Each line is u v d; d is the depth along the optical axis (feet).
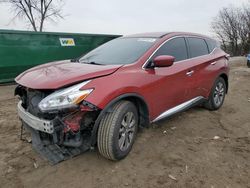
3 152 12.29
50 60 30.17
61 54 31.04
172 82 13.74
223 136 14.66
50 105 9.63
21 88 12.17
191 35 16.67
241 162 11.86
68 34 31.01
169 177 10.59
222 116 18.12
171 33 15.11
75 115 10.10
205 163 11.69
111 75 10.86
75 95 9.63
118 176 10.58
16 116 17.31
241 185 10.20
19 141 13.41
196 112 18.60
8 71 27.20
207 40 18.42
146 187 9.98
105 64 12.32
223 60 19.15
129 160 11.71
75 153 10.94
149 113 12.51
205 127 15.89
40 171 10.84
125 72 11.42
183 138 14.20
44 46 29.19
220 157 12.26
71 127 10.05
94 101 9.84
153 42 13.65
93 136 10.44
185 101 15.38
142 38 14.47
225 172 11.03
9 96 23.53
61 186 9.96
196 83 15.97
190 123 16.43
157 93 12.76
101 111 10.12
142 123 12.80
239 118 17.80
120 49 13.79
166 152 12.57
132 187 9.96
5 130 14.87
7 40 26.14
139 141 13.56
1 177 10.41
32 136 11.38
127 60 12.51
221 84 19.21
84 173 10.74
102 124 10.52
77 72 10.64
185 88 14.96
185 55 15.43
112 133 10.53
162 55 13.02
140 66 12.24
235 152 12.78
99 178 10.44
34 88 10.00
